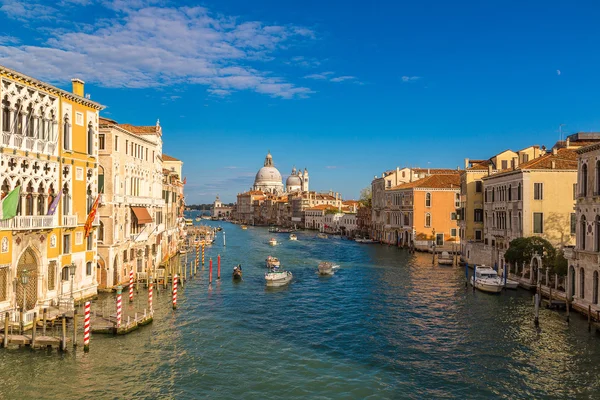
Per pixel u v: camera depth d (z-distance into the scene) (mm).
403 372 23703
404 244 85562
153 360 24875
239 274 50281
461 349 26891
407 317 34000
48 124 30000
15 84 26719
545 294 37812
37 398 20312
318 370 23984
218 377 22984
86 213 34188
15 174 26797
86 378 22359
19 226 26469
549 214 43844
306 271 57562
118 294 28203
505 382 22344
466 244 59062
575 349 26078
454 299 39406
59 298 30547
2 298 26125
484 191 55312
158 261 53250
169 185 63688
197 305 37438
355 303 38781
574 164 44625
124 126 51312
